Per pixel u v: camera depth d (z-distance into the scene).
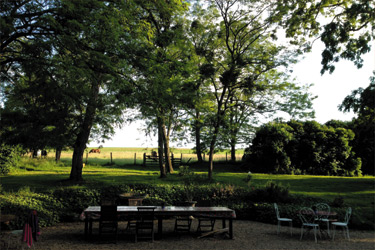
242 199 13.97
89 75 10.73
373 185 18.45
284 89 20.58
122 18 12.03
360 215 11.31
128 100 12.17
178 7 14.88
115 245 8.14
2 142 13.81
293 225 11.42
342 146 27.52
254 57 20.45
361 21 15.98
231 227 9.22
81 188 13.20
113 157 42.91
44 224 10.55
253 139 27.67
